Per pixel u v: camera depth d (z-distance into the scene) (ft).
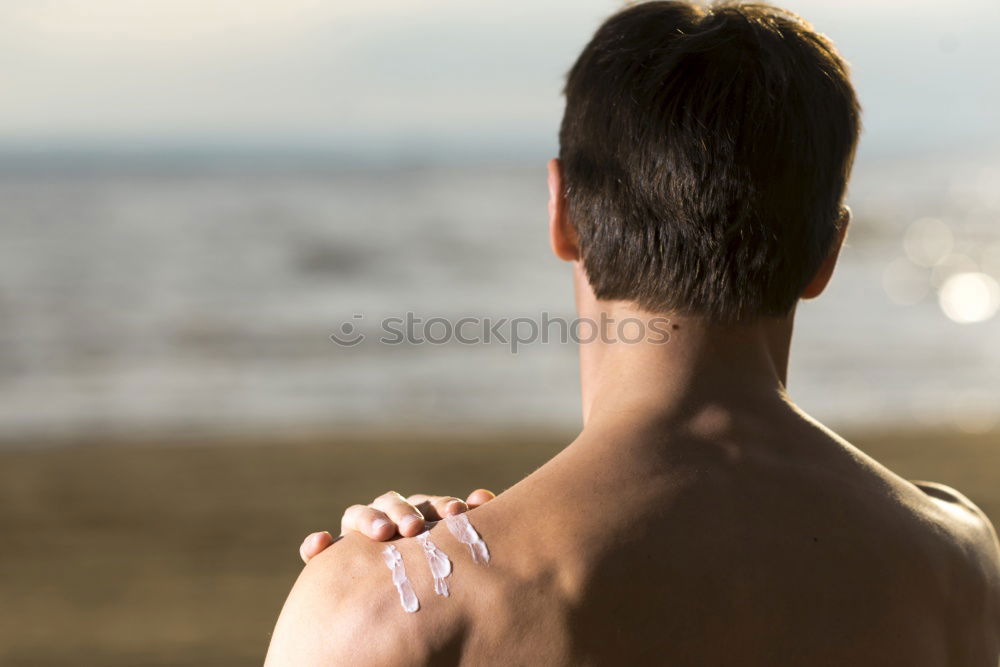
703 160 5.58
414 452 53.36
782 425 5.70
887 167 435.12
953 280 142.72
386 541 5.31
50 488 46.62
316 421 62.54
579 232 5.94
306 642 5.13
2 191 313.73
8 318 104.63
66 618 31.40
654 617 5.00
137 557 37.14
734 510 5.28
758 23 5.96
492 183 359.46
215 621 31.12
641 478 5.31
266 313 108.47
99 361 82.69
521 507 5.26
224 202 264.11
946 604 5.68
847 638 5.23
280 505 43.73
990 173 395.34
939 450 52.37
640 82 5.77
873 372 77.56
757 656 5.08
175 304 114.93
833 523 5.45
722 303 5.61
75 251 162.40
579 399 68.28
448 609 4.99
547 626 4.93
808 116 5.75
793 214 5.69
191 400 69.05
